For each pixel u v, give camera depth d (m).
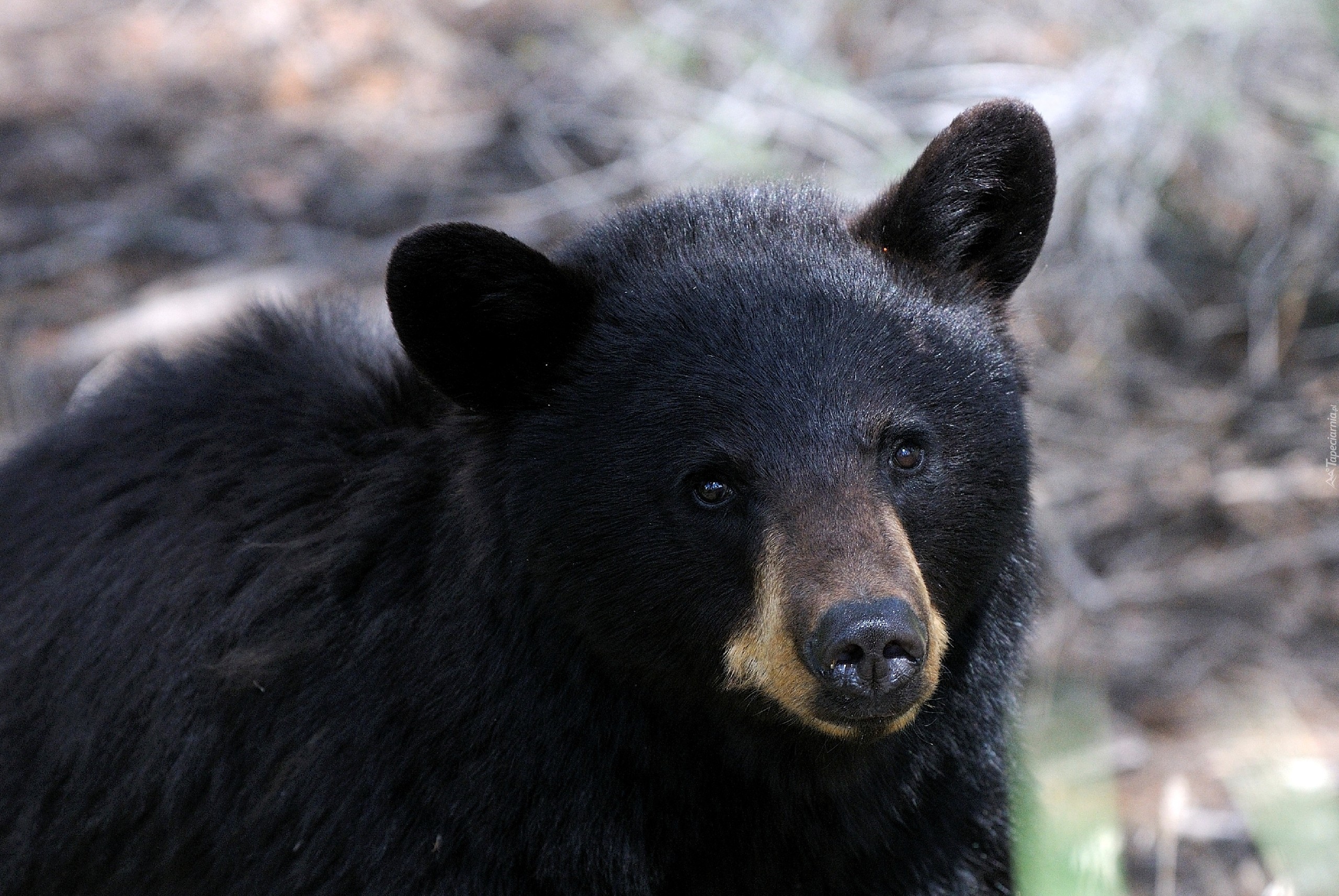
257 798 6.69
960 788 7.14
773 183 7.09
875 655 5.52
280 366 7.27
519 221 14.26
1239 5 14.12
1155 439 12.62
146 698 6.89
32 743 7.16
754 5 15.74
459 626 6.40
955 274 6.68
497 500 6.34
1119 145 13.62
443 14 17.14
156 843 6.96
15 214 14.85
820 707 5.75
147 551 7.04
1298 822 9.33
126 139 15.84
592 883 6.61
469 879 6.50
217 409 7.23
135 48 17.27
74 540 7.25
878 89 14.83
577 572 6.18
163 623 6.89
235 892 6.78
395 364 7.11
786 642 5.75
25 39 17.59
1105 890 7.88
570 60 16.09
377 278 13.59
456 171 15.09
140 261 14.27
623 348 6.26
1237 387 12.96
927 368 6.16
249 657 6.65
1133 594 11.54
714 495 6.05
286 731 6.63
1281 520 11.99
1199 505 12.12
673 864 6.81
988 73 14.41
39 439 7.83
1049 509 11.99
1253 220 13.58
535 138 15.27
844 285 6.27
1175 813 9.15
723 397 6.03
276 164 15.37
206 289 13.62
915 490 6.10
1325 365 13.04
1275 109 13.98
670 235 6.61
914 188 6.47
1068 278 13.37
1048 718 10.52
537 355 6.36
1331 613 11.31
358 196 14.85
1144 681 10.88
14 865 7.27
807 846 6.91
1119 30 14.48
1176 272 13.63
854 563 5.67
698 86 15.43
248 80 16.58
